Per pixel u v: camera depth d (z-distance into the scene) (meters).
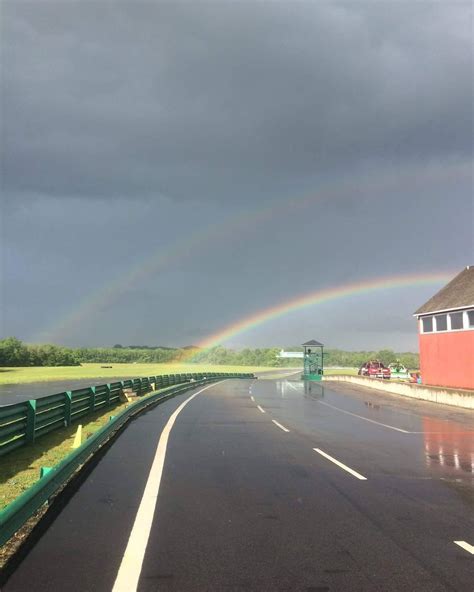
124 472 9.45
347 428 17.23
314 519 6.67
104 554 5.31
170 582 4.62
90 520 6.47
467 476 9.74
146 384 32.06
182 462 10.52
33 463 9.84
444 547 5.66
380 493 8.20
